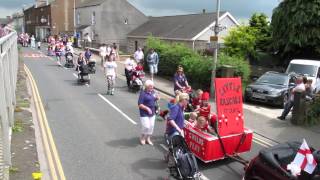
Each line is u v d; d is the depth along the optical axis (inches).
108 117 534.6
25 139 407.2
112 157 375.6
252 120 554.6
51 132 449.1
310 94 574.6
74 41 2110.0
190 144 362.3
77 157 371.6
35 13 3272.6
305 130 505.7
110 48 1186.6
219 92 346.9
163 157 379.2
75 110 568.7
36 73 955.3
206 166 357.7
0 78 325.1
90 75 965.8
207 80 757.9
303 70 805.2
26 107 563.5
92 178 323.6
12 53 610.2
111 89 712.4
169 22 1985.7
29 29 3511.3
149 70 967.6
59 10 2822.3
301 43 1063.6
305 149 255.0
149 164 359.9
